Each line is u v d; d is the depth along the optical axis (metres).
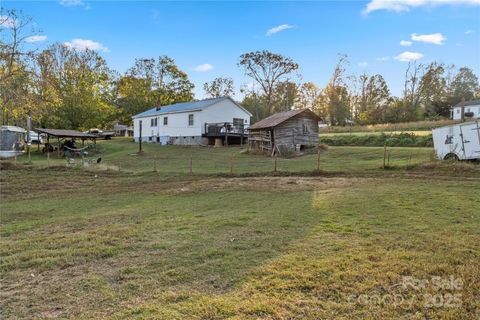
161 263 4.33
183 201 9.73
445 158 16.62
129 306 3.17
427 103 53.84
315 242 5.02
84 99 37.72
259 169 17.44
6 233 6.39
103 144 34.91
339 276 3.70
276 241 5.14
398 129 34.03
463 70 64.19
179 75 52.44
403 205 7.79
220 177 15.34
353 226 5.95
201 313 2.98
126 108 50.19
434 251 4.48
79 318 2.97
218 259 4.40
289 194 10.19
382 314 2.91
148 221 6.93
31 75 25.14
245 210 7.84
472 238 5.06
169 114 35.84
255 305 3.09
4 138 27.36
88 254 4.79
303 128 26.17
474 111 50.69
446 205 7.70
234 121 32.97
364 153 21.91
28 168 18.02
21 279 3.96
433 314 2.89
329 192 10.16
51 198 11.25
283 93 56.38
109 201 10.34
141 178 15.64
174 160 22.86
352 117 57.66
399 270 3.83
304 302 3.14
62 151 29.05
